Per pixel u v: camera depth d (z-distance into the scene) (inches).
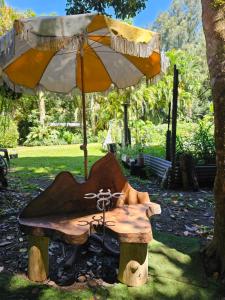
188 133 380.2
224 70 94.0
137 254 92.2
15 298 87.4
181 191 213.8
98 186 109.7
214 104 98.0
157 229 137.9
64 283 94.5
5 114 232.1
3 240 124.6
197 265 104.7
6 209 164.9
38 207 101.3
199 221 150.9
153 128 481.7
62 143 693.3
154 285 93.8
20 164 349.4
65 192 105.2
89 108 623.2
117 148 403.5
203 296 89.7
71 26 85.0
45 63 148.2
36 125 692.1
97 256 109.8
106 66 156.9
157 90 558.9
